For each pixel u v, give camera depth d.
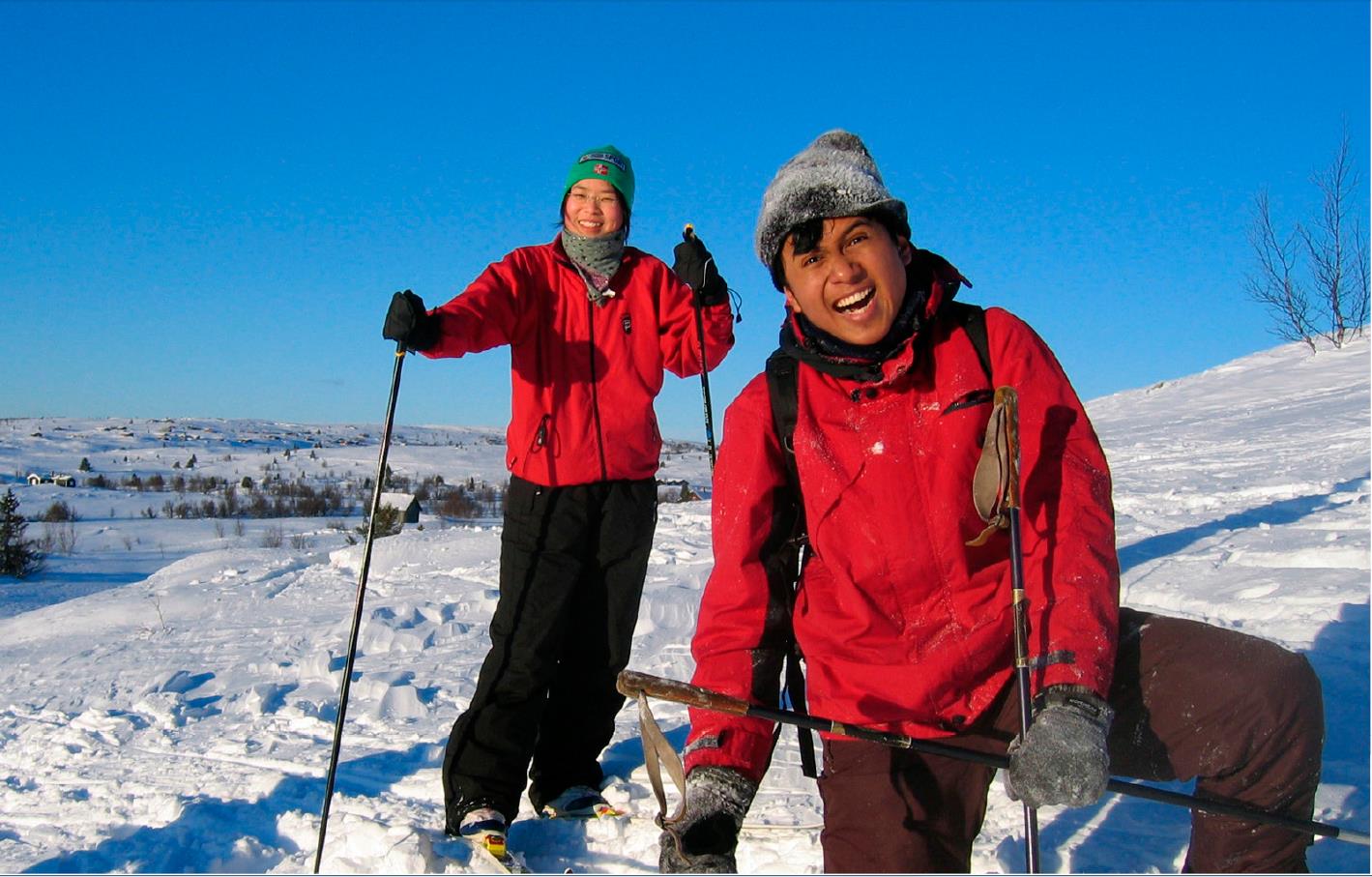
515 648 3.21
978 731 2.23
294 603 7.81
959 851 2.23
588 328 3.36
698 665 2.30
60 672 6.08
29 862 3.25
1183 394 21.27
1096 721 1.85
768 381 2.36
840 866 2.19
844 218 2.16
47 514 54.47
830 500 2.26
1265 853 1.98
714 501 2.41
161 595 8.53
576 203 3.38
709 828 2.08
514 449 3.38
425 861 2.91
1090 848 2.66
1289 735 1.97
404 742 4.21
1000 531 2.24
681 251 3.37
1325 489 7.57
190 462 100.50
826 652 2.29
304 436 153.75
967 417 2.19
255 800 3.67
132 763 4.21
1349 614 4.22
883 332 2.18
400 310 3.01
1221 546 5.82
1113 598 2.01
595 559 3.36
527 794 3.56
